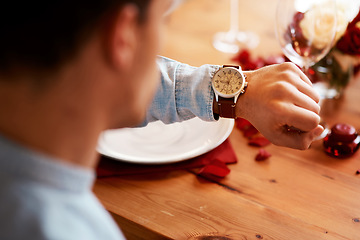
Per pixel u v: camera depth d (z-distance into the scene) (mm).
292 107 619
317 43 740
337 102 809
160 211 635
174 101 708
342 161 704
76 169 349
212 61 911
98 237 369
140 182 683
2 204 321
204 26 1031
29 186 325
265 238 593
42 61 302
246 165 704
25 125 321
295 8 744
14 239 321
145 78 382
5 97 310
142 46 361
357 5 802
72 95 326
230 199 649
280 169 694
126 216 629
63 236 331
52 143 334
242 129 768
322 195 650
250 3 1098
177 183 678
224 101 664
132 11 322
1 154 319
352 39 767
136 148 722
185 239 596
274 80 647
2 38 295
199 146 717
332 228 604
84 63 319
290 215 623
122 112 385
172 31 1017
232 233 601
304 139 637
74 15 299
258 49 941
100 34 318
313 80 833
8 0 288
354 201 640
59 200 338
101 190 670
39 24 294
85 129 349
